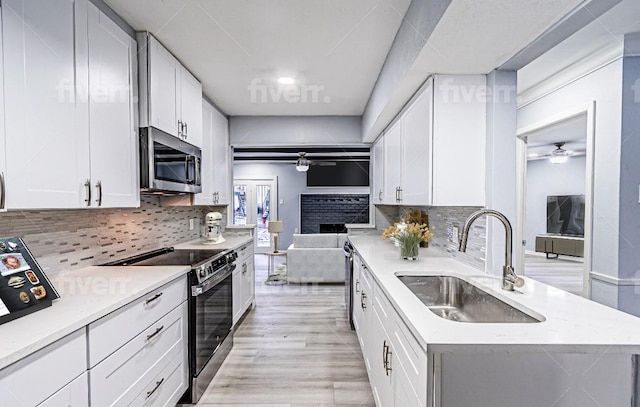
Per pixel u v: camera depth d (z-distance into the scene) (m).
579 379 1.04
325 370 2.51
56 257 1.79
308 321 3.55
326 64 2.68
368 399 2.14
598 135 2.27
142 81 2.12
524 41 1.58
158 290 1.73
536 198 5.68
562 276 4.54
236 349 2.87
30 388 0.98
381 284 1.73
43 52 1.35
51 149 1.39
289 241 8.60
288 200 8.60
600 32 1.98
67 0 1.48
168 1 1.82
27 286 1.25
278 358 2.70
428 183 2.01
